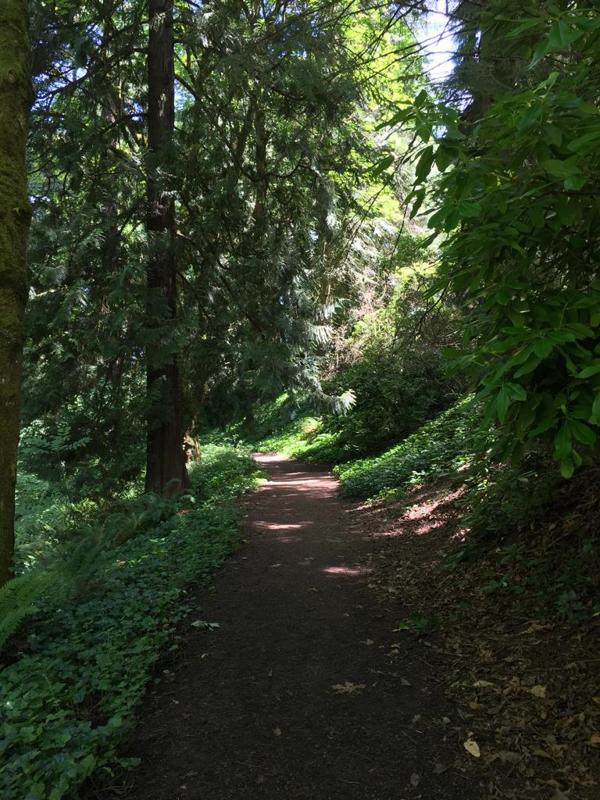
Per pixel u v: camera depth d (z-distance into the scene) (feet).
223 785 9.02
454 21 15.69
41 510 35.47
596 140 6.42
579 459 6.51
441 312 25.77
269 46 22.12
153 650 13.39
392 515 28.43
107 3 31.45
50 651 13.09
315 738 10.17
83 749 9.00
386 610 16.29
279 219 36.63
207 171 33.06
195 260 36.42
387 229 44.04
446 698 11.10
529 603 14.06
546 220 7.61
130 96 37.45
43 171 33.81
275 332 35.27
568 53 10.34
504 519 18.62
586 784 8.32
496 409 6.57
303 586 18.84
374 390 48.70
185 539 23.67
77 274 31.12
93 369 32.30
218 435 77.30
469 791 8.54
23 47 14.97
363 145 32.45
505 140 7.35
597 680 10.44
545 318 7.11
